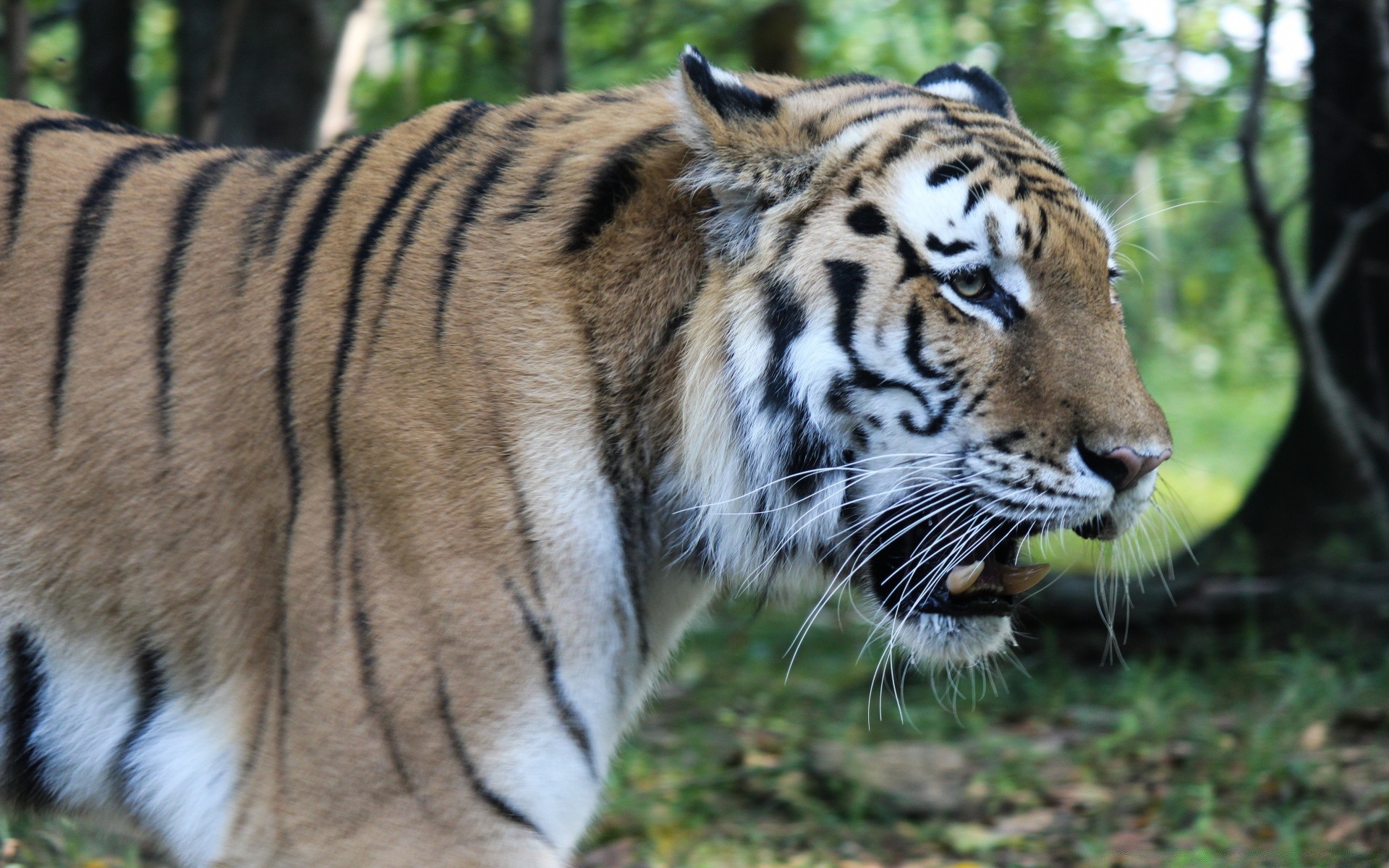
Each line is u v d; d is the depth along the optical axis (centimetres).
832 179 509
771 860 856
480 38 1543
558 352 496
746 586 559
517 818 474
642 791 947
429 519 471
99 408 498
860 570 552
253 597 491
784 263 506
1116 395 516
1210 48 1686
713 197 511
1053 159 555
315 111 1104
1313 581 1190
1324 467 1303
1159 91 1789
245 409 494
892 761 976
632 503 516
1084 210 535
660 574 540
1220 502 2225
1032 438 513
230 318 503
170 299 506
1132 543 587
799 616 1496
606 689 504
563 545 487
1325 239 1324
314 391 487
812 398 512
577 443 495
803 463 523
